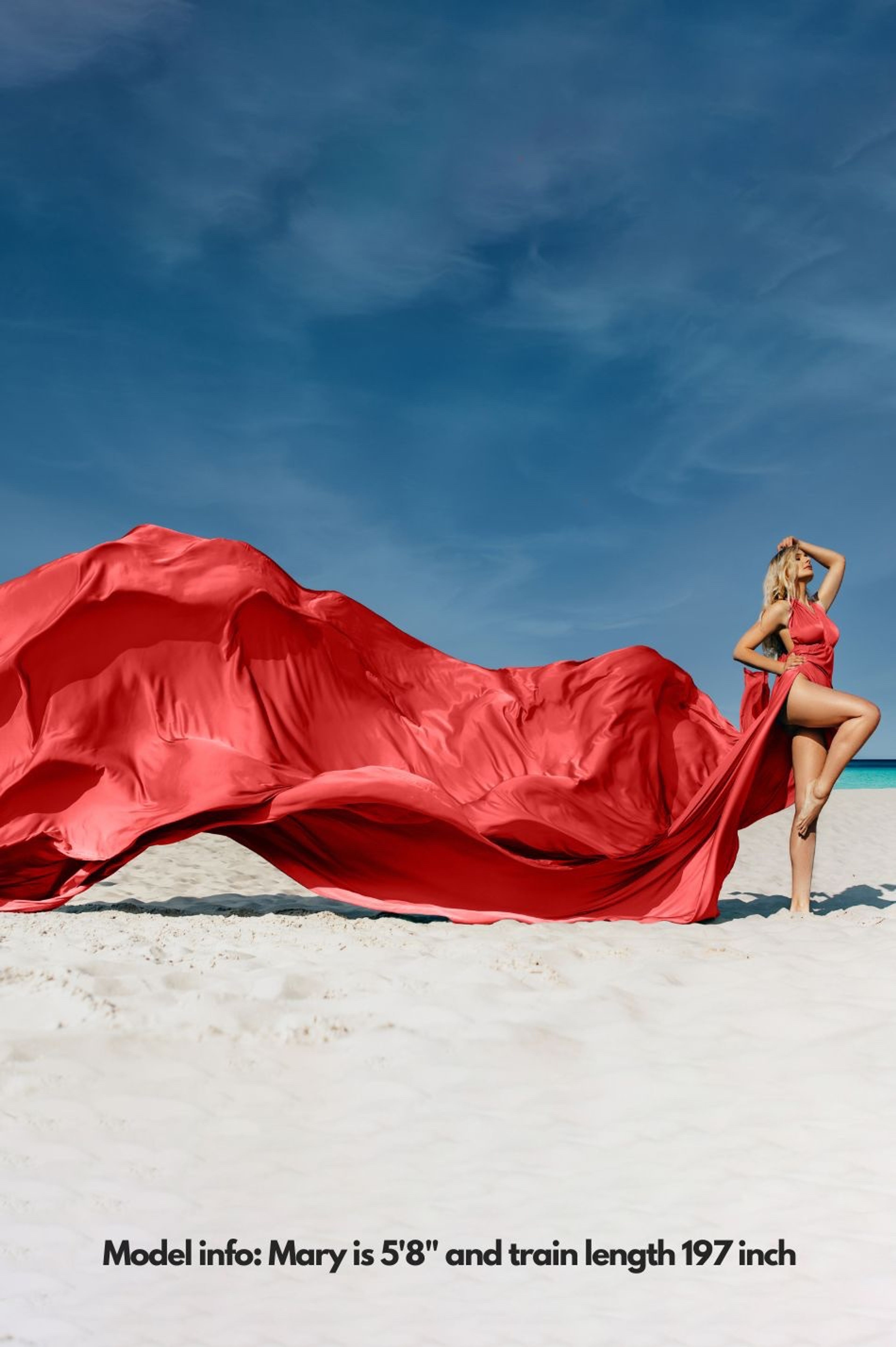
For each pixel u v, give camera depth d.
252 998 5.46
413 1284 3.10
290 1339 2.81
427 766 8.55
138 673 8.36
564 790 8.43
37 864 8.12
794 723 8.14
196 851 13.91
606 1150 3.98
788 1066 4.66
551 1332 2.81
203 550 8.74
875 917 7.79
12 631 8.51
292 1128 4.21
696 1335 2.77
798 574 8.32
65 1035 4.91
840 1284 2.98
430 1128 4.20
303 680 8.56
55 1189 3.71
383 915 8.54
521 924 7.84
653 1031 5.12
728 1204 3.52
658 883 8.21
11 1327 2.88
